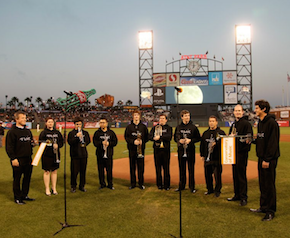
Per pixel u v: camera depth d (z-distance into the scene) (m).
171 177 7.86
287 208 4.79
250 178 7.41
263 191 4.59
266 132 4.36
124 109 77.25
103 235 3.77
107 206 5.09
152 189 6.42
